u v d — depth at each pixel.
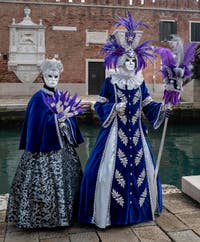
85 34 20.95
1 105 14.95
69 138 3.16
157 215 3.34
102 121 3.21
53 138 3.02
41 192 2.98
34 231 3.04
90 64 21.12
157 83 20.86
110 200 3.09
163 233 2.98
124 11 21.38
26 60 20.14
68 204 3.06
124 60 3.21
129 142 3.19
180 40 3.09
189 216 3.32
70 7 20.67
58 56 20.69
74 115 3.12
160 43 21.92
